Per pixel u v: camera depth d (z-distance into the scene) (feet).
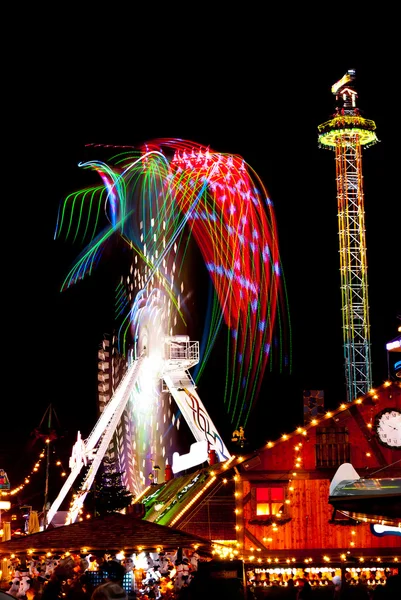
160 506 136.67
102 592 33.30
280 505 116.06
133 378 182.80
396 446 117.50
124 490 196.24
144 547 83.10
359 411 118.42
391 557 115.85
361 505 61.00
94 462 178.09
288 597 41.75
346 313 193.67
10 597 30.22
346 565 115.75
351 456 117.39
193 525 115.34
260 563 114.21
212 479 116.37
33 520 150.20
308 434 117.91
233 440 132.26
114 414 181.37
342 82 200.13
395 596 35.45
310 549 115.34
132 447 238.68
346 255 196.44
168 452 232.12
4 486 158.71
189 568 96.99
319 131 199.82
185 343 184.44
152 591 102.42
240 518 115.03
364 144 202.69
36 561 103.81
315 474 117.19
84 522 85.92
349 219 197.67
